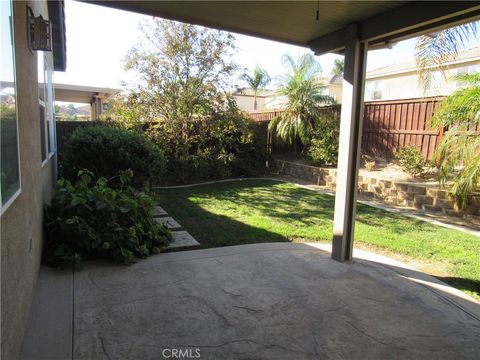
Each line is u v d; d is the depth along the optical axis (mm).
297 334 2557
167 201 7023
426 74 6031
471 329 2711
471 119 5758
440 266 4078
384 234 5176
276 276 3539
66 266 3564
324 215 6211
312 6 3180
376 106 9164
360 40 3600
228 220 5723
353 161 3910
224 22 3650
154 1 3135
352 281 3477
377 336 2570
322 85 10625
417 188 6977
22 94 2531
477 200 5992
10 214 1970
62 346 2314
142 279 3381
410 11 3045
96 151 5688
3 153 1819
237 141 10461
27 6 2803
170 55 9125
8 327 1856
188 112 9391
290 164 10484
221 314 2785
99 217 3918
